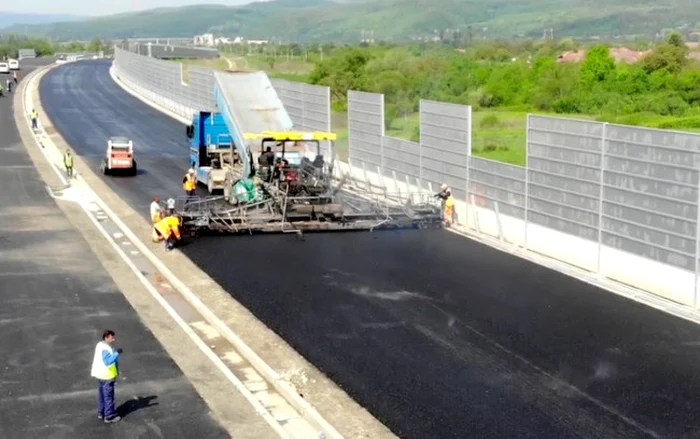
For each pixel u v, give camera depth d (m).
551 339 20.70
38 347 20.03
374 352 19.88
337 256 28.47
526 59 117.31
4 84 99.25
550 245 28.47
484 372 18.69
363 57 94.94
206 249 29.41
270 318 22.27
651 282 24.42
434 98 81.12
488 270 26.86
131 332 21.19
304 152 35.12
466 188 33.00
